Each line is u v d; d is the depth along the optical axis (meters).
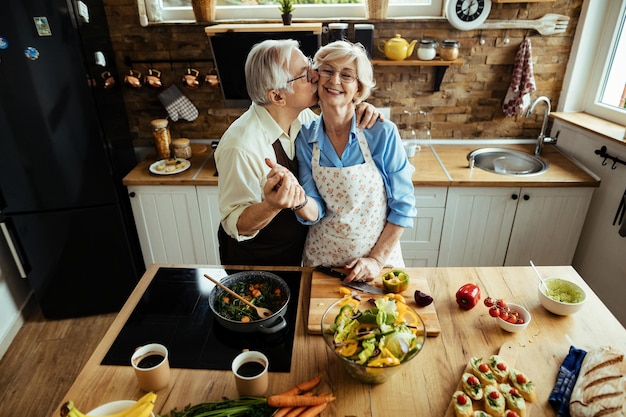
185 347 1.21
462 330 1.25
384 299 1.16
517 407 1.01
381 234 1.55
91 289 2.60
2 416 2.03
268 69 1.34
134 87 2.56
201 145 2.83
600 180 2.28
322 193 1.48
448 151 2.71
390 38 2.55
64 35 2.02
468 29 2.47
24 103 2.09
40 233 2.38
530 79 2.52
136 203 2.50
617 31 2.37
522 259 2.55
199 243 2.62
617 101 2.43
